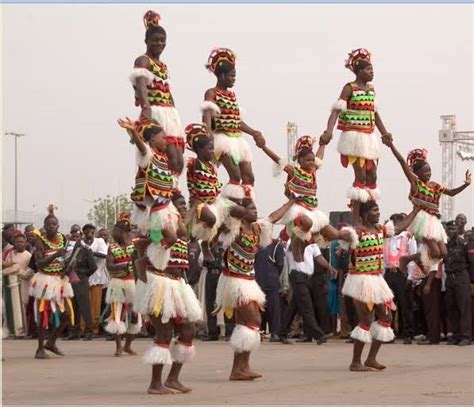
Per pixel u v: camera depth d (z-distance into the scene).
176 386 9.99
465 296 16.33
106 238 20.25
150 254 9.73
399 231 12.79
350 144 12.30
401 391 9.79
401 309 16.92
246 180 11.73
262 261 17.64
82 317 19.11
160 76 10.64
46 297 14.80
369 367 12.17
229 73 11.59
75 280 15.91
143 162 9.54
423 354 14.52
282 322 17.62
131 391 10.22
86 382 11.24
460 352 14.87
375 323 12.20
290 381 10.93
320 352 15.18
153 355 9.70
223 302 11.02
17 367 13.29
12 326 19.02
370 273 12.08
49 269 14.87
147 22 10.71
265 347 16.34
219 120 11.52
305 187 11.75
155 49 10.66
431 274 16.48
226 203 10.77
